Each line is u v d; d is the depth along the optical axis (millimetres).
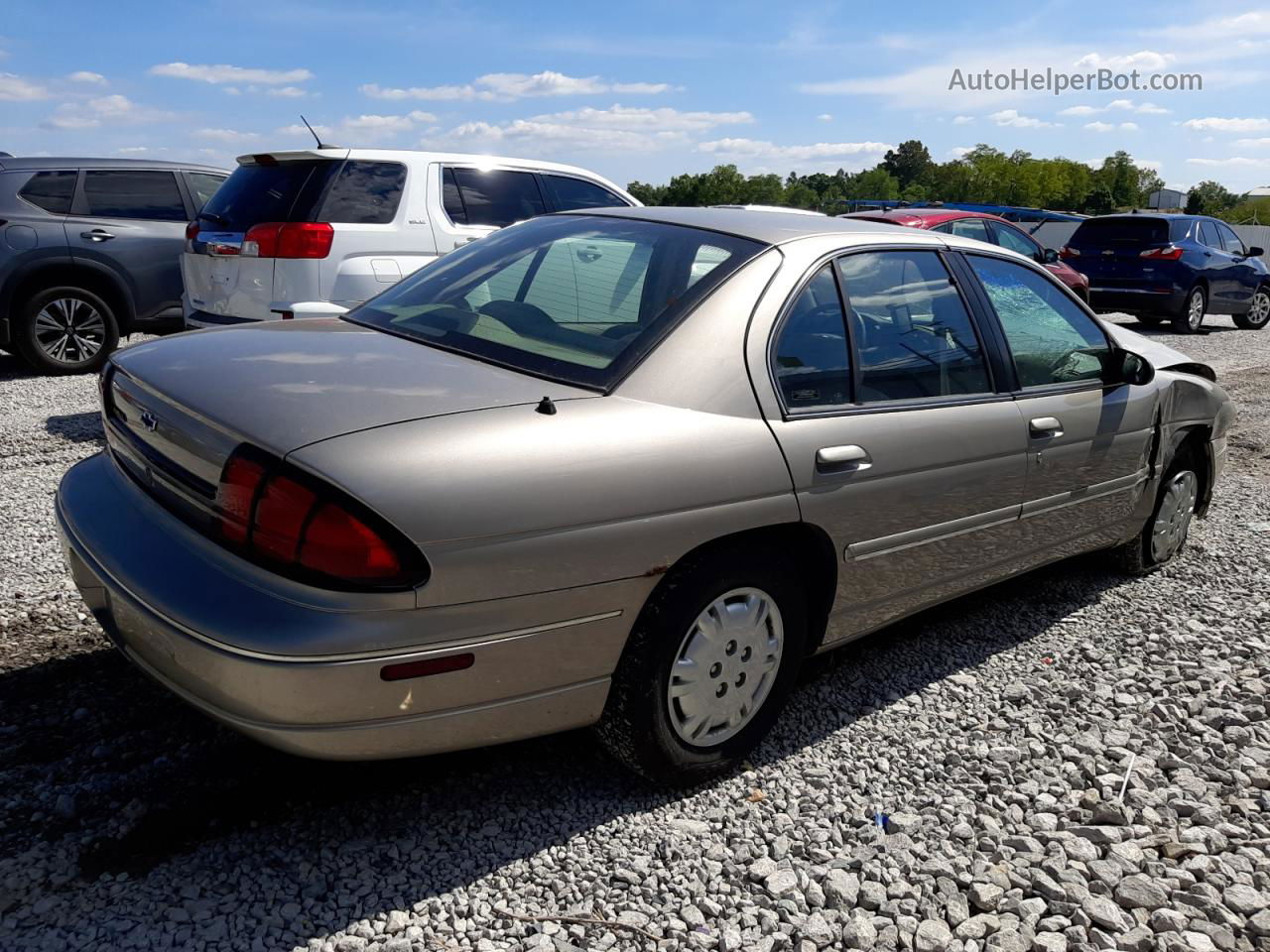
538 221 3756
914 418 3283
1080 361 4156
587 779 2977
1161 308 15742
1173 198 62281
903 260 3525
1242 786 3143
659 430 2633
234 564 2289
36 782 2766
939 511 3400
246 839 2604
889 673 3801
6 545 4543
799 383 2996
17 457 6094
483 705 2434
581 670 2574
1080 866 2713
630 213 3553
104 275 8969
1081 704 3602
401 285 3572
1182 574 5020
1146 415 4391
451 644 2320
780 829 2799
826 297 3174
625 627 2613
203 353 2846
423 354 2863
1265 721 3537
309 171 6875
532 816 2787
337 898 2412
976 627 4277
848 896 2533
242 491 2268
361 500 2184
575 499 2439
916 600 3525
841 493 3020
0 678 3305
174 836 2588
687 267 3064
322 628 2180
